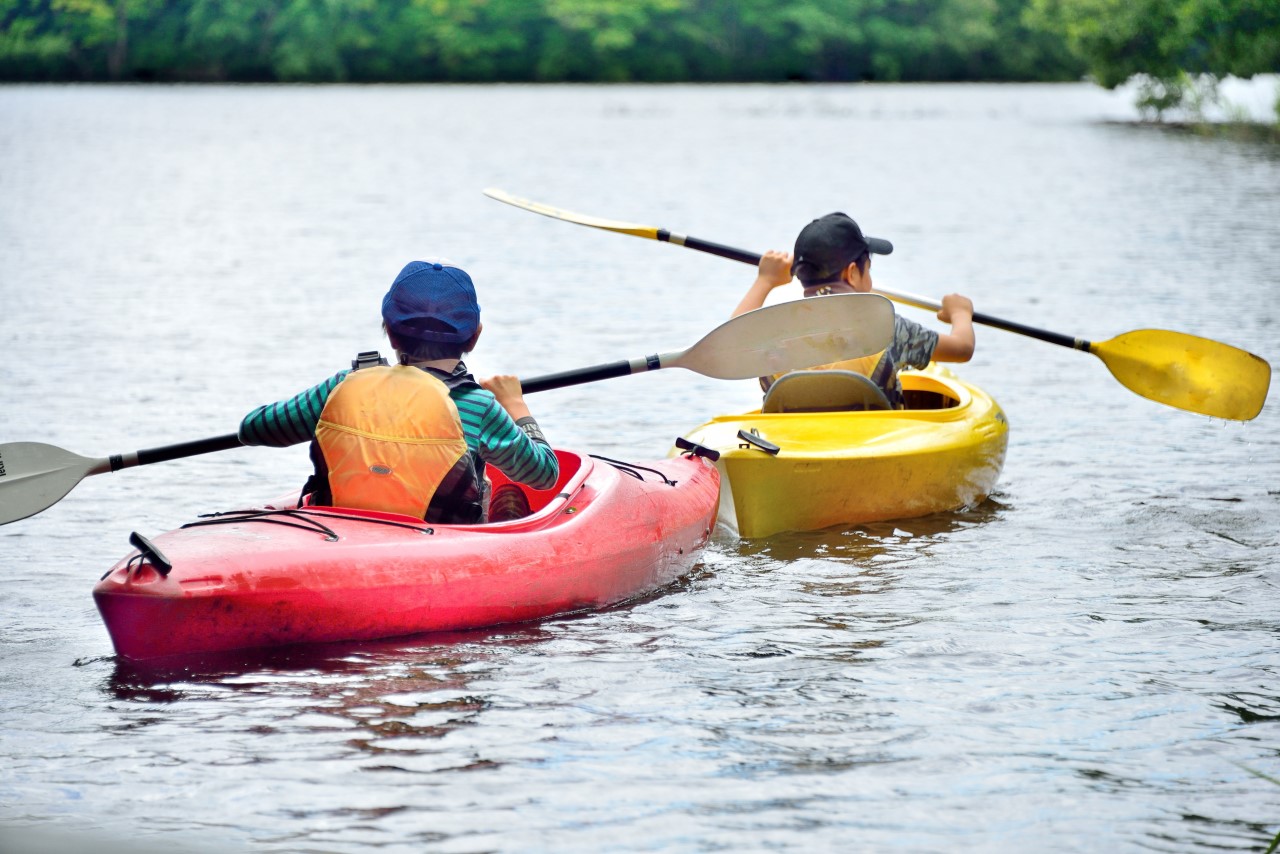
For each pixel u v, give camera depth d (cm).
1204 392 1628
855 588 1202
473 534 1084
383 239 4328
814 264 1488
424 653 1015
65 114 11994
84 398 2050
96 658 1012
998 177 6481
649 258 3897
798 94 16512
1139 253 3803
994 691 945
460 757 834
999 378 2256
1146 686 954
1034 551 1321
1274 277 3319
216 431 1859
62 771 814
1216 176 6244
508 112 12762
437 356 1117
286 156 7881
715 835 738
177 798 779
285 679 959
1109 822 755
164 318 2828
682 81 18788
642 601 1171
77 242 4147
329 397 1097
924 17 18900
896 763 828
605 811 765
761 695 938
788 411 1523
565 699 927
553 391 2138
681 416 1955
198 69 18138
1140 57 9962
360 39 18150
